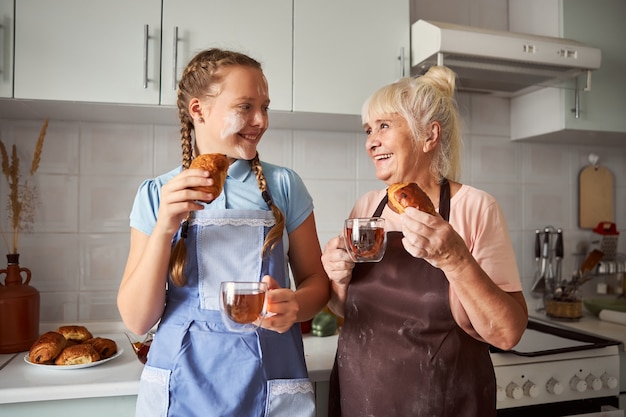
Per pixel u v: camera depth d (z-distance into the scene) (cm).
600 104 204
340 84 175
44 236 185
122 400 131
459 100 224
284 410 104
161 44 161
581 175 239
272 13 170
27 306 160
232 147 103
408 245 94
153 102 160
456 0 223
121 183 190
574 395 162
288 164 205
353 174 212
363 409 112
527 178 234
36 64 153
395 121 116
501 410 156
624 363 171
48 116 180
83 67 155
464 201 116
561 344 168
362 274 119
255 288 86
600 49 203
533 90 215
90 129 188
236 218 105
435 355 109
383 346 112
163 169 193
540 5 210
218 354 101
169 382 100
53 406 127
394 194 97
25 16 152
